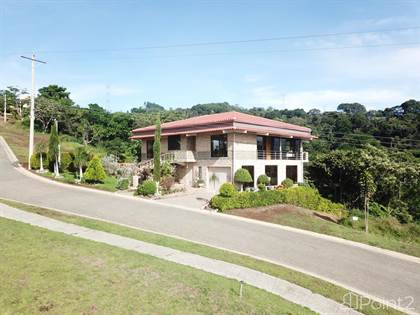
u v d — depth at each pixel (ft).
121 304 20.56
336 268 34.86
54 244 31.14
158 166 77.56
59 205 54.95
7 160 107.34
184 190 81.15
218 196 62.23
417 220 77.10
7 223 37.40
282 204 70.08
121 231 40.45
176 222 49.32
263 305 22.84
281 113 285.02
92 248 31.24
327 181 91.91
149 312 19.92
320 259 37.37
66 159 99.35
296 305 23.98
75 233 37.29
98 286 22.76
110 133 174.81
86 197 64.08
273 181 94.79
